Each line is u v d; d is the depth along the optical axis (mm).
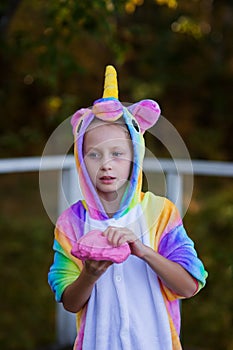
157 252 2445
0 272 8016
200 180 11305
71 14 5660
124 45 6191
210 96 13594
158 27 12719
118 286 2424
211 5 12898
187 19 10508
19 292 7695
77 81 11523
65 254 2500
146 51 12961
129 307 2412
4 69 9641
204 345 6801
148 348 2400
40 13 7438
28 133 7293
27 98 11391
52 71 6316
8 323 6996
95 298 2451
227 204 9430
